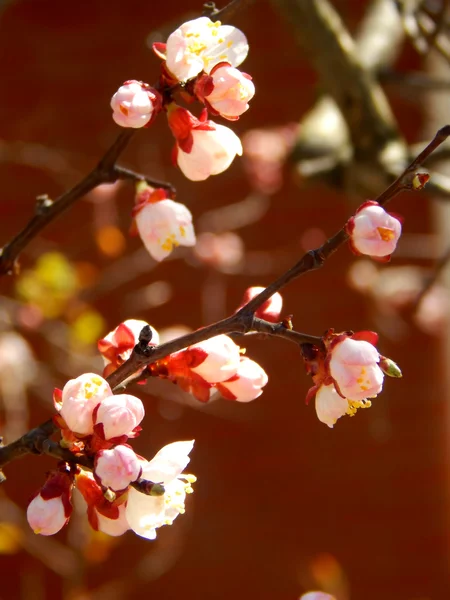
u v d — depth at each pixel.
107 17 1.93
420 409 1.98
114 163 0.93
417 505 1.98
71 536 1.62
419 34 1.17
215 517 1.93
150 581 1.91
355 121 1.25
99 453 0.83
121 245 1.69
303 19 1.24
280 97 1.95
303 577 1.91
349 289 1.92
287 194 1.98
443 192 1.10
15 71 1.89
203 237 1.74
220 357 0.87
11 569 1.85
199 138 0.88
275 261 1.93
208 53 0.88
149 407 1.87
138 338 0.88
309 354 0.86
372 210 0.85
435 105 1.66
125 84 0.88
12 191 1.86
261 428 1.94
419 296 1.17
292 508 1.96
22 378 1.49
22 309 1.57
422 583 1.97
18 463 1.84
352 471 1.97
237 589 1.92
